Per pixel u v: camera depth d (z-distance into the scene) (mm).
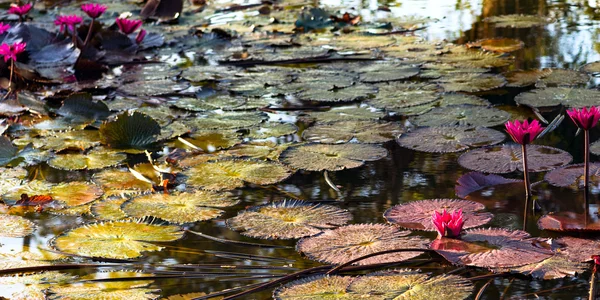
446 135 3076
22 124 3518
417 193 2508
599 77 3836
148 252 2133
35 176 2828
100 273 2008
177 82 4172
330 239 2121
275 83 4059
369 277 1871
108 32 5016
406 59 4492
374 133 3152
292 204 2416
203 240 2203
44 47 4828
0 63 4312
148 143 3178
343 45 4973
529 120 3242
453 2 6371
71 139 3266
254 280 1937
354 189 2574
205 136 3227
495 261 1899
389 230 2150
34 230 2322
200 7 6707
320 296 1783
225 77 4242
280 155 2904
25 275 2006
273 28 5633
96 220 2369
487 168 2693
